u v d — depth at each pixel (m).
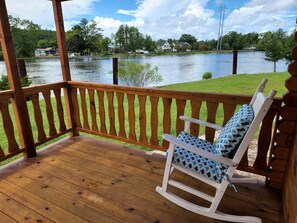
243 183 2.02
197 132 2.32
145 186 1.99
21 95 2.40
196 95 2.18
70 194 1.89
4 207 1.73
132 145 3.12
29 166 2.36
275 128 1.81
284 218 1.58
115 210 1.69
